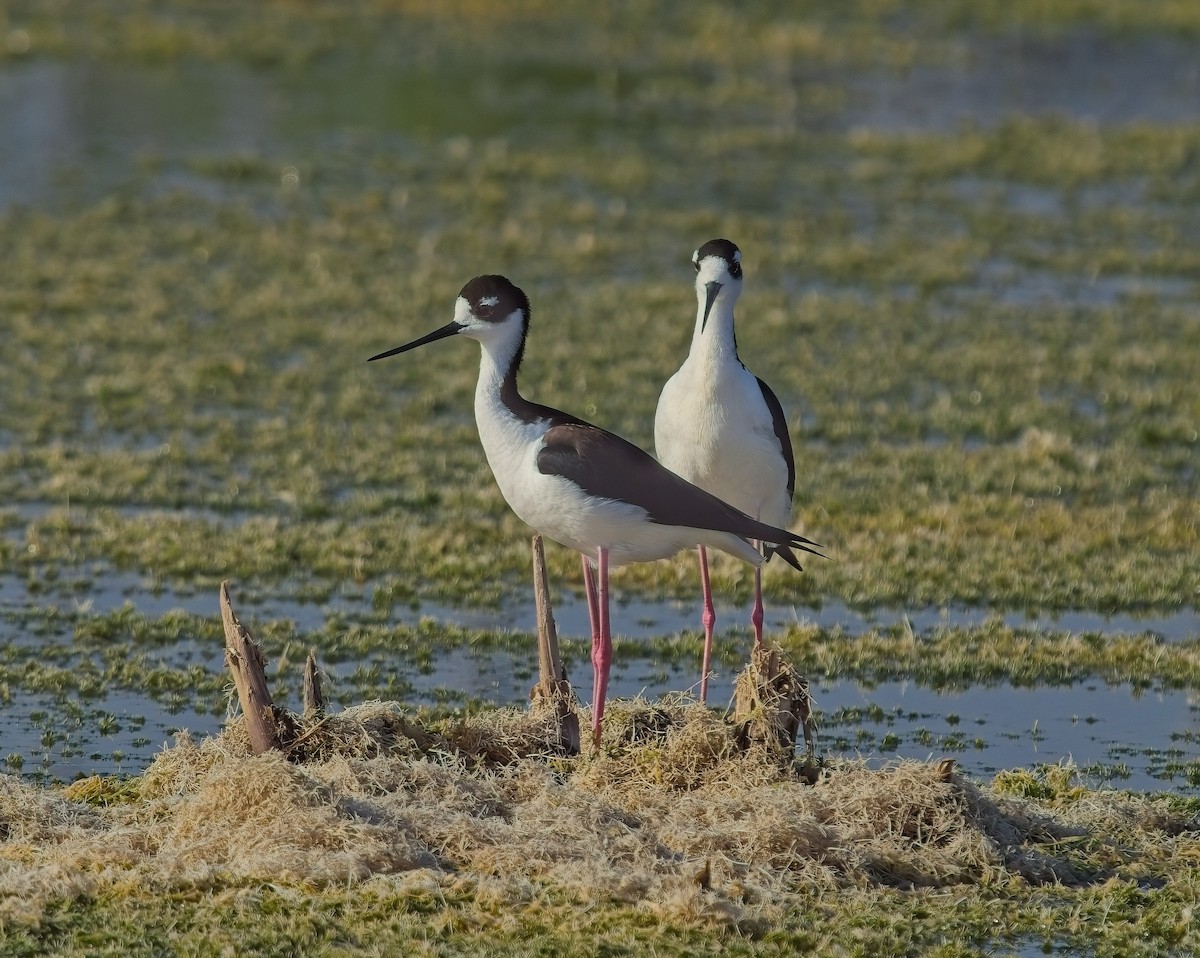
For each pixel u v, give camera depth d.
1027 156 31.91
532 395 18.05
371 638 11.73
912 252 25.33
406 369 19.27
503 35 41.34
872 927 7.40
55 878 7.41
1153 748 10.34
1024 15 46.22
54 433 16.56
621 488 9.51
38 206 25.97
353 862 7.62
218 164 28.88
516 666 11.43
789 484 11.44
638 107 34.94
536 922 7.25
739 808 8.34
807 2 46.78
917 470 16.09
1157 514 15.05
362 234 25.20
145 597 12.52
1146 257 25.45
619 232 25.91
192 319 20.89
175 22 40.66
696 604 12.93
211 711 10.42
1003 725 10.68
